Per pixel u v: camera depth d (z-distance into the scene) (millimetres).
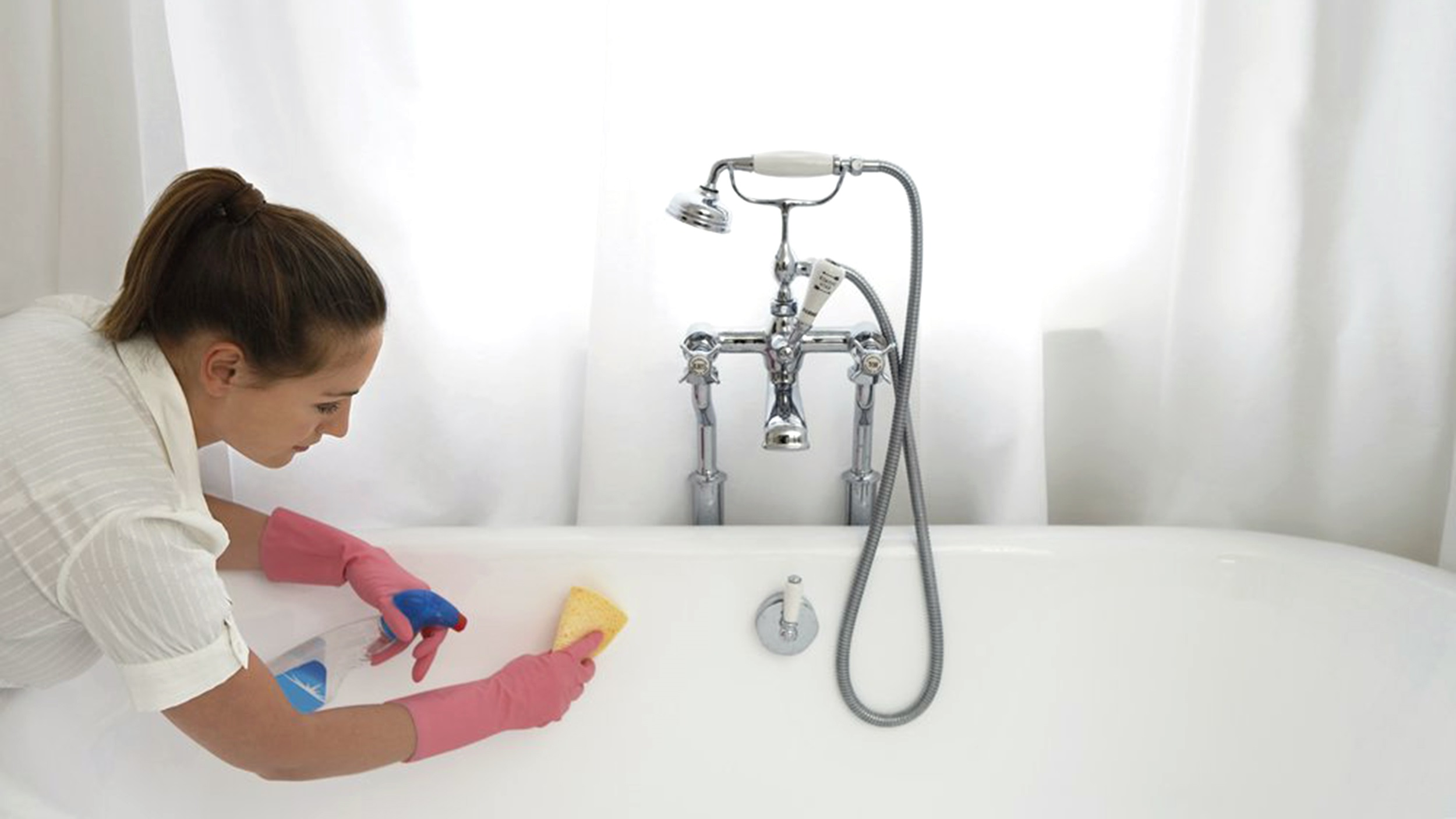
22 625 826
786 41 1202
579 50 1241
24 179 1168
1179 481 1365
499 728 1062
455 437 1334
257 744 856
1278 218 1229
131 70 1145
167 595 792
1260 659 1251
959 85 1199
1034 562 1268
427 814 1271
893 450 1185
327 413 924
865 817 1328
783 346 1130
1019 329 1253
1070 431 1444
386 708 973
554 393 1345
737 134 1234
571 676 1143
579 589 1231
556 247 1303
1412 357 1253
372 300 868
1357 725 1182
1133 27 1247
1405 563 1188
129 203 1180
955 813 1328
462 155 1237
